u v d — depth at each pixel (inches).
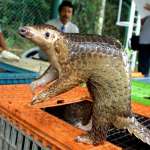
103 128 23.8
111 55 23.1
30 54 102.2
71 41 23.5
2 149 31.0
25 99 33.7
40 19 113.7
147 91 46.8
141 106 38.4
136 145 29.8
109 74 23.1
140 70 103.3
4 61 63.3
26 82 48.4
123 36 134.6
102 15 138.0
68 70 23.5
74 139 24.6
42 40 23.8
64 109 35.3
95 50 23.0
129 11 133.3
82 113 33.5
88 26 136.0
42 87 26.1
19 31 24.3
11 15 108.5
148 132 24.6
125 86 23.5
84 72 23.3
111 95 23.3
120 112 23.8
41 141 25.3
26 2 109.9
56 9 115.4
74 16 132.0
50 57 24.5
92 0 136.3
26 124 27.4
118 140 30.5
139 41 103.6
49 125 27.2
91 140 24.0
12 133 29.4
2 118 30.8
